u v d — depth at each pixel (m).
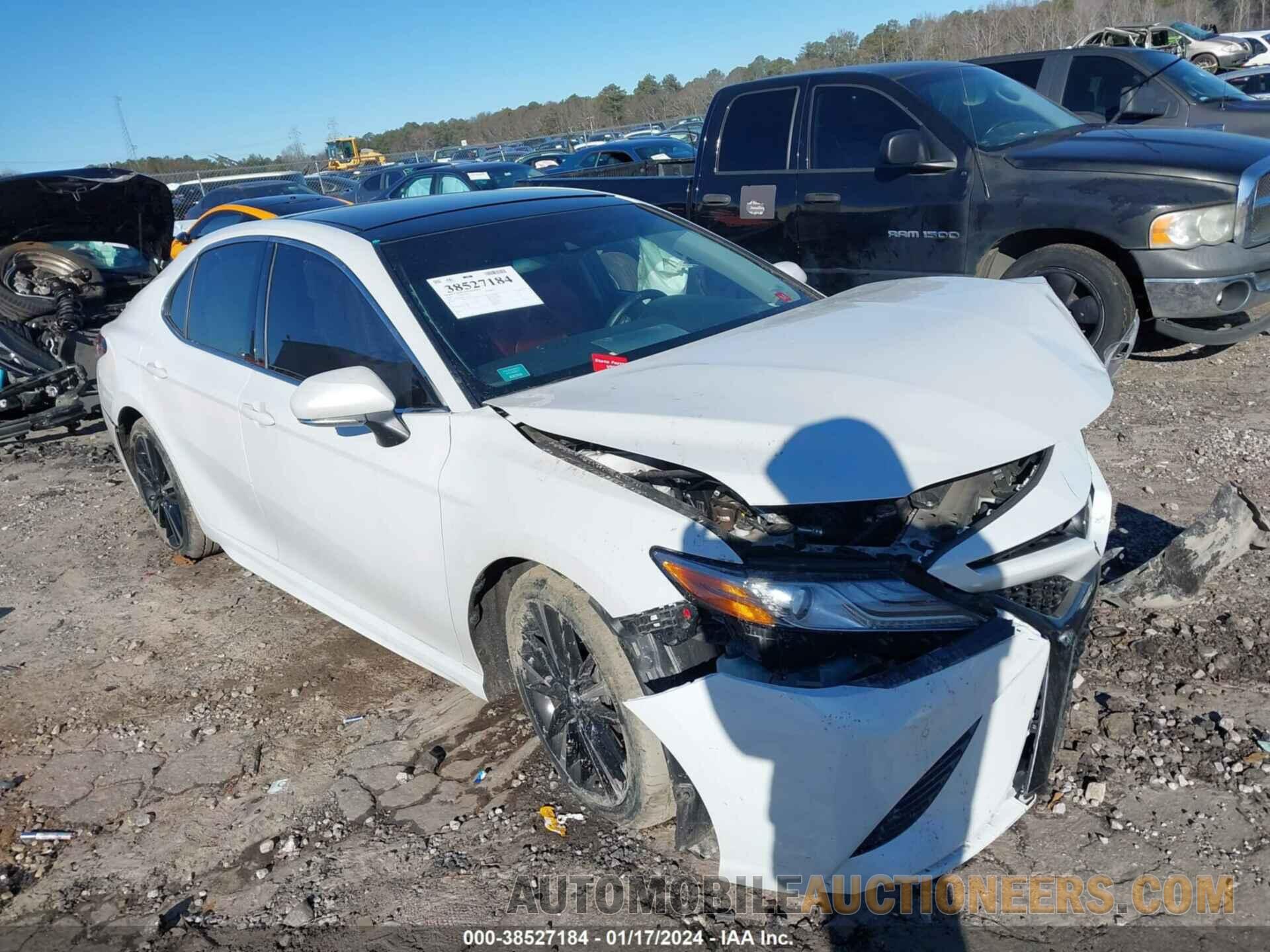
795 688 2.19
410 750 3.29
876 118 6.62
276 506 3.76
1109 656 3.34
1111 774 2.81
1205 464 4.89
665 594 2.33
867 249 6.78
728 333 3.15
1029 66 9.16
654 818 2.61
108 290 8.16
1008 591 2.46
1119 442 5.30
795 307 3.57
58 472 6.86
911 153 6.25
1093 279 5.90
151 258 8.64
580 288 3.41
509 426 2.76
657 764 2.48
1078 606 2.52
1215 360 6.66
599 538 2.44
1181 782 2.75
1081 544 2.53
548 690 2.80
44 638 4.41
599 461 2.58
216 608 4.54
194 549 4.86
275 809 3.09
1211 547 3.46
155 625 4.44
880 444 2.27
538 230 3.63
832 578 2.23
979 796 2.36
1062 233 6.11
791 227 7.09
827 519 2.36
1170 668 3.25
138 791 3.27
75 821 3.14
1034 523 2.43
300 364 3.54
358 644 4.08
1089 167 5.81
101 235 8.20
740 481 2.25
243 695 3.78
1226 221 5.51
